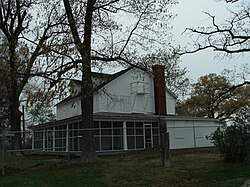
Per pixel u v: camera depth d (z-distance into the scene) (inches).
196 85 2070.6
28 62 616.7
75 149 1107.9
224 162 572.7
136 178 486.0
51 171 594.9
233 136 570.9
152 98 1395.2
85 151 689.0
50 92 604.7
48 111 2233.0
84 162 666.8
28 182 485.4
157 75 728.3
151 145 1246.3
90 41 678.5
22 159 907.4
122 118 1158.3
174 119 1296.8
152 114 1344.7
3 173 607.5
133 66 705.0
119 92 1327.5
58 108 1578.5
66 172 567.2
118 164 629.3
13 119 1130.0
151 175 499.2
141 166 586.2
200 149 1082.1
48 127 1357.0
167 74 739.4
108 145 1117.7
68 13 687.7
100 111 1261.1
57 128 1278.3
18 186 460.8
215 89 2003.0
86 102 700.0
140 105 1366.9
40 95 611.2
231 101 1943.9
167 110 1461.6
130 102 1347.2
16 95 1130.0
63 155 1075.3
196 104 2050.9
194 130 1273.4
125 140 1138.7
